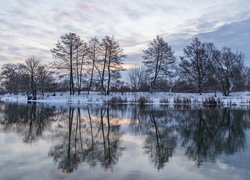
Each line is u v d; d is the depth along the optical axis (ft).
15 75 309.22
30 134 64.80
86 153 47.01
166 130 73.15
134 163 40.98
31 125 79.97
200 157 44.91
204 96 201.67
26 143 54.29
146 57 216.33
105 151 48.52
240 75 220.02
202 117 102.58
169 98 200.34
